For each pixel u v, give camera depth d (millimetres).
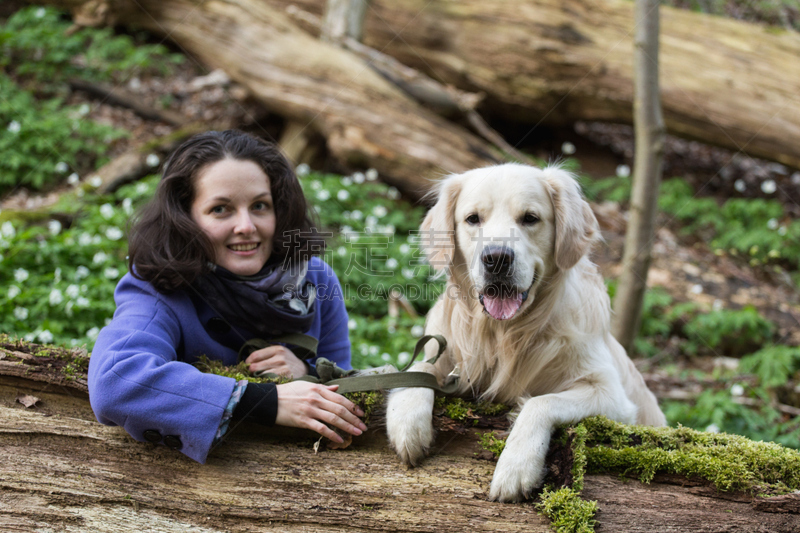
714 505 1910
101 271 4492
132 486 1964
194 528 1899
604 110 7543
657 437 2064
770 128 6711
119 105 8117
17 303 3906
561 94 7523
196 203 2240
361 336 4441
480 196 2463
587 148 8430
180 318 2197
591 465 2025
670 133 7336
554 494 1900
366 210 6031
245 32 7531
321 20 8328
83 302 3797
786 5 10133
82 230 5008
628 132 8984
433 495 1951
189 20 7883
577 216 2461
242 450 2045
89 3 8633
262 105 8203
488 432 2123
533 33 7398
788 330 5465
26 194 6496
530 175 2477
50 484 1958
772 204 6965
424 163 6516
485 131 7445
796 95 6660
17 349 2195
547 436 2025
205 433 1867
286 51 7277
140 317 2086
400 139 6594
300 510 1918
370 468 2023
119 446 2033
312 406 1977
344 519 1904
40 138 6812
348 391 2113
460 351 2512
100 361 1920
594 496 1936
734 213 6926
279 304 2318
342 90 6914
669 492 1951
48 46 8211
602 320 2508
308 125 7211
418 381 2150
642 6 4605
